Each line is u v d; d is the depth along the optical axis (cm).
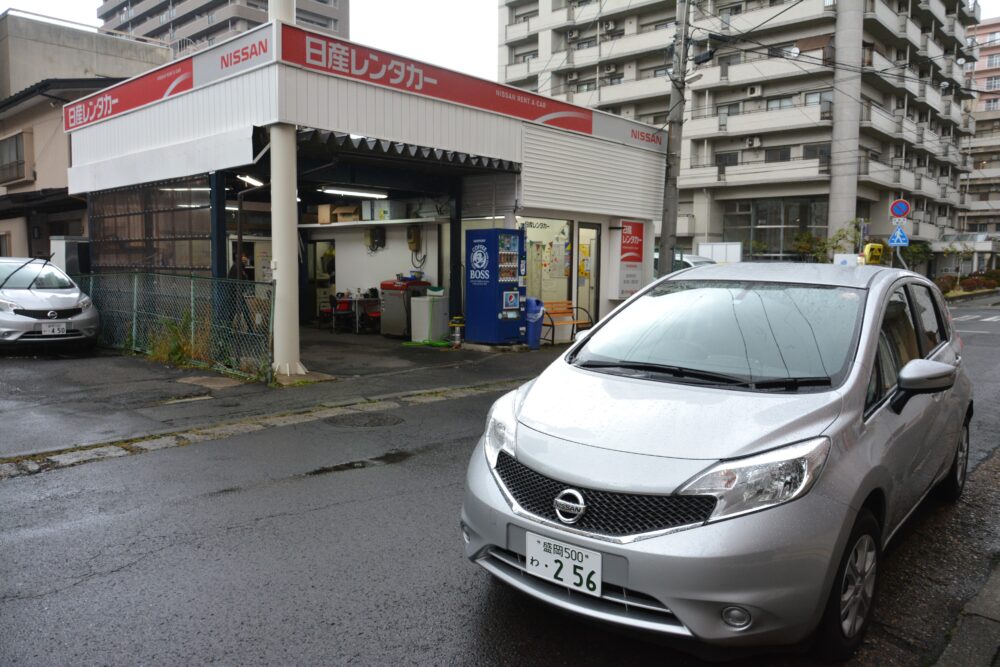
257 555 382
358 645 293
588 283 1466
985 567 386
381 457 576
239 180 1140
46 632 300
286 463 557
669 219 1441
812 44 3838
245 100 925
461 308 1320
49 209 2017
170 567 367
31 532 414
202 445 608
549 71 4959
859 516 284
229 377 916
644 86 4406
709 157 4297
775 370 324
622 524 258
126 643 292
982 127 7512
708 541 245
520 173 1223
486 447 323
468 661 283
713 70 4116
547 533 271
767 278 393
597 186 1389
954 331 500
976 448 635
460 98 1107
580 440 285
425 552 388
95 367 980
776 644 253
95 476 521
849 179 3794
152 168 1109
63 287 1131
